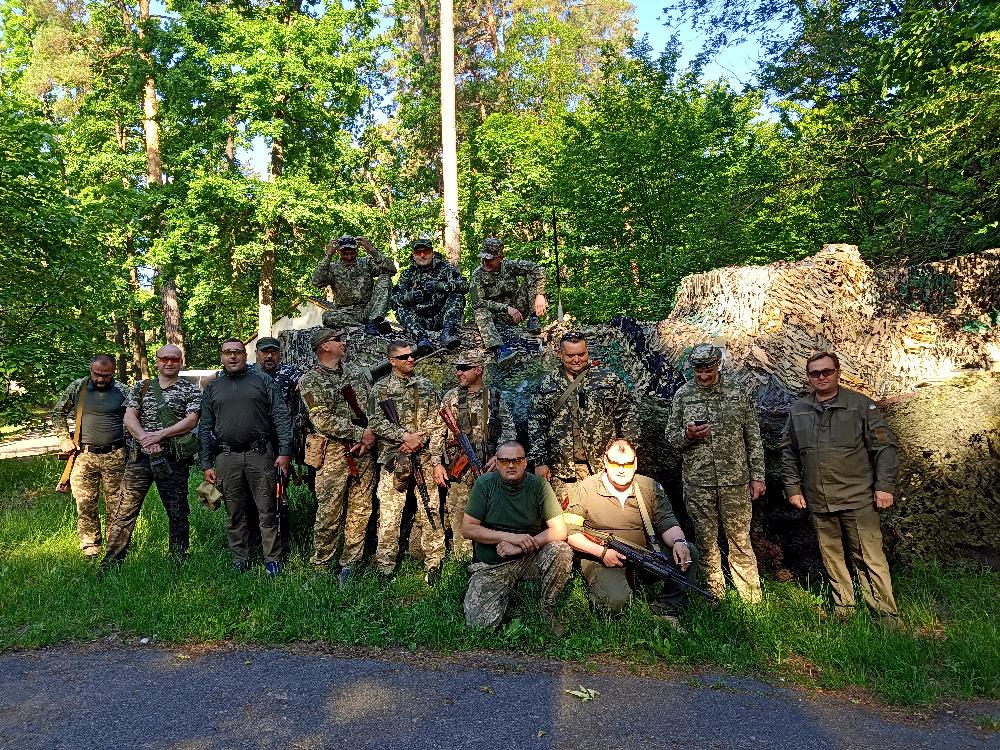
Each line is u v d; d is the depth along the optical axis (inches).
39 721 135.6
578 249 516.4
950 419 206.4
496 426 219.0
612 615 178.7
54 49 938.1
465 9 1103.0
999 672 149.7
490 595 179.9
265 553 224.2
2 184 393.4
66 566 237.8
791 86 465.4
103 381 252.1
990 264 234.1
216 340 1309.1
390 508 218.2
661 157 467.5
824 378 181.5
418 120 1048.8
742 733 126.6
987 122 269.0
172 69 789.2
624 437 205.6
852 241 410.6
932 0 341.1
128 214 694.5
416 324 302.8
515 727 128.7
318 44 792.3
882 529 207.3
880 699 142.9
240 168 925.2
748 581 193.3
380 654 167.6
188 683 151.7
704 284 260.5
